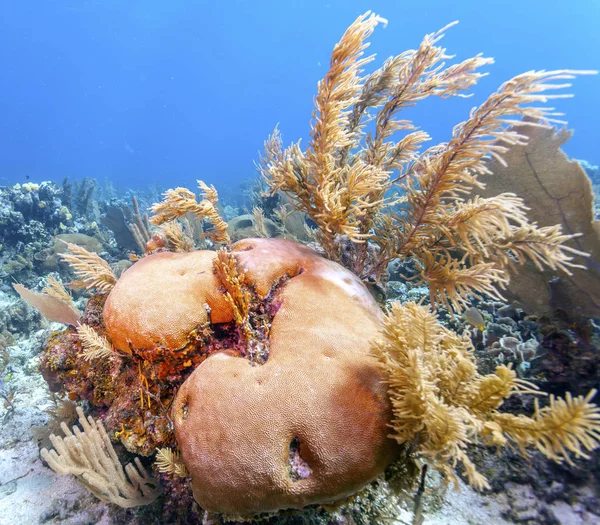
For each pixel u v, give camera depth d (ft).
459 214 2.27
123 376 2.47
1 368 5.15
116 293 2.35
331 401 1.77
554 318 2.88
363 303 2.37
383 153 2.98
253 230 7.75
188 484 2.21
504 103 1.86
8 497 3.01
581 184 2.52
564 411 1.43
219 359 2.07
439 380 1.75
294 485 1.66
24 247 8.79
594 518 2.37
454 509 2.47
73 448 2.12
